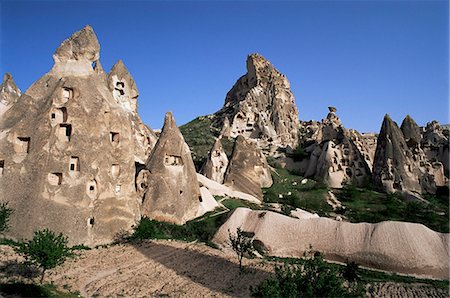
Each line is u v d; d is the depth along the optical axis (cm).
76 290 2561
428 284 3331
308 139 10262
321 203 6253
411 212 5688
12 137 3772
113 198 3984
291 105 11181
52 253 2519
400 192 6862
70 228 3606
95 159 3903
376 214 5641
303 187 7300
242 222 4447
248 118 10400
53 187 3672
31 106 3950
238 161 7006
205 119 12331
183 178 5022
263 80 11438
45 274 2770
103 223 3844
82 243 3647
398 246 3772
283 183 7562
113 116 4212
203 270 3281
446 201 6731
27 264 2738
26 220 3475
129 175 4209
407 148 7569
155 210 4656
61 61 4216
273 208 5806
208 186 6094
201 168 7556
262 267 3434
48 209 3572
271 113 10638
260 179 7281
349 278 3166
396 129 7681
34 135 3759
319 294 2027
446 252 3719
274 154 9319
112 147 4125
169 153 5022
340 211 5884
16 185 3616
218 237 4350
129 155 4262
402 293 3019
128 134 4309
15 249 2848
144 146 6166
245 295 2730
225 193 6078
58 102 3947
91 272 2980
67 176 3744
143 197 4744
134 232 4041
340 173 7619
